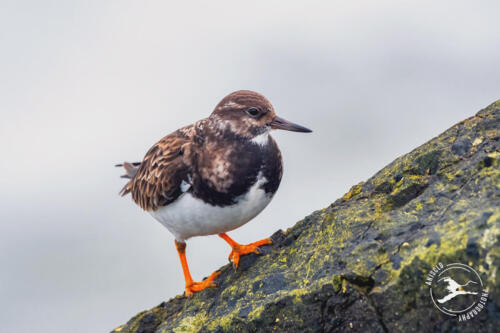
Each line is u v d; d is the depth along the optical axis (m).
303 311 5.90
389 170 7.04
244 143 7.26
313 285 5.90
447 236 5.37
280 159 7.60
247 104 7.25
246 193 7.26
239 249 7.57
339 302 5.73
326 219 6.80
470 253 5.12
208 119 7.50
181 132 7.98
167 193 7.46
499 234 5.03
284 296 6.00
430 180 6.42
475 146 6.41
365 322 5.61
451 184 6.16
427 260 5.31
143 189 8.10
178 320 7.16
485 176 5.86
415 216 6.03
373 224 6.25
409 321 5.40
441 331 5.27
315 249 6.62
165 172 7.43
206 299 7.34
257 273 6.95
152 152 8.20
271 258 7.20
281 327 6.02
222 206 7.29
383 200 6.57
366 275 5.67
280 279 6.47
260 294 6.47
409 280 5.39
